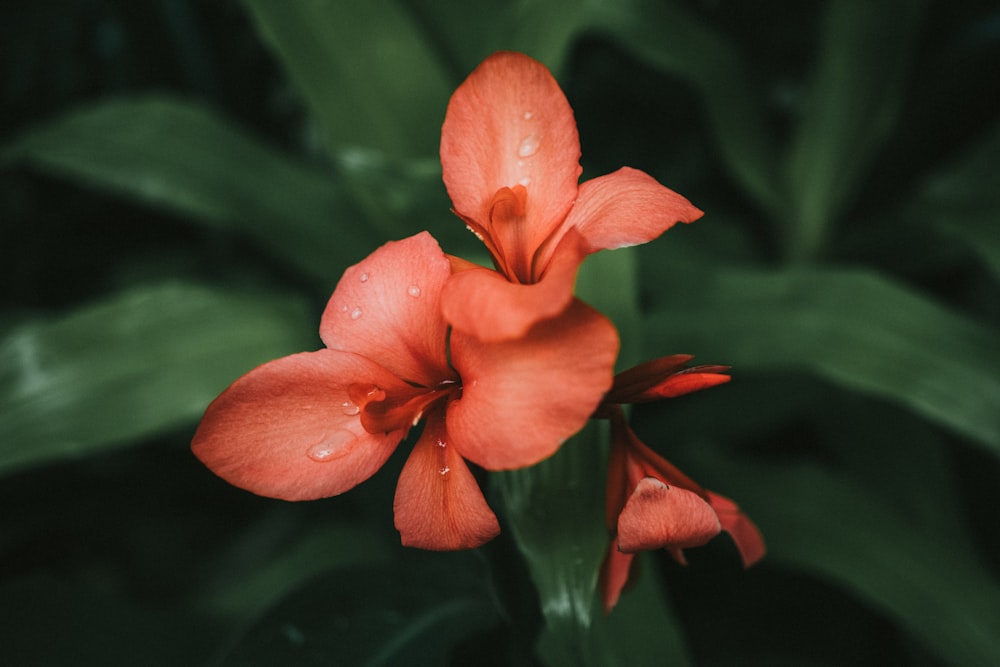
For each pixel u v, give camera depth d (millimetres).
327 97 529
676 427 582
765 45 830
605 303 402
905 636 528
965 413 462
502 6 562
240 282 747
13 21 751
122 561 679
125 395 484
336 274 570
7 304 781
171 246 798
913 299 494
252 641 396
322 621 406
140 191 553
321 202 583
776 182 692
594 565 336
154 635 507
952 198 643
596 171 811
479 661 429
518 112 310
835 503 508
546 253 309
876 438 590
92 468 619
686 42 651
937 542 496
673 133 826
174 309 514
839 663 561
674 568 596
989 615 462
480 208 313
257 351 508
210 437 291
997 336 481
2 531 614
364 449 299
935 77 739
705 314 519
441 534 297
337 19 524
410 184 480
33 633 490
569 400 276
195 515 688
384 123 540
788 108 835
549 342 279
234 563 677
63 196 778
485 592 421
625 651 392
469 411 286
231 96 804
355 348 301
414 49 536
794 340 498
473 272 289
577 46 815
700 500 297
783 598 593
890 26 616
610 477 320
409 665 394
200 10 768
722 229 724
